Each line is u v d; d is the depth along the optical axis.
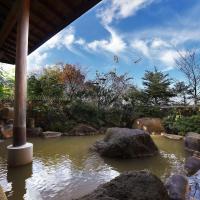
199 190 3.08
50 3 5.67
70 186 3.87
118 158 5.62
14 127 5.03
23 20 5.11
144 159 5.56
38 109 9.52
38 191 3.66
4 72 12.56
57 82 11.41
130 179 2.82
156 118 10.26
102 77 12.48
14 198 3.40
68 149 6.51
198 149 6.12
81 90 11.73
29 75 12.05
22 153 4.83
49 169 4.70
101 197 2.59
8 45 9.34
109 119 10.64
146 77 14.03
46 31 6.95
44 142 7.52
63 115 9.87
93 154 5.98
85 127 9.44
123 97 11.52
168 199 2.89
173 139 8.13
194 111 9.58
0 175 4.29
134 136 5.78
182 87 13.74
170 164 5.10
